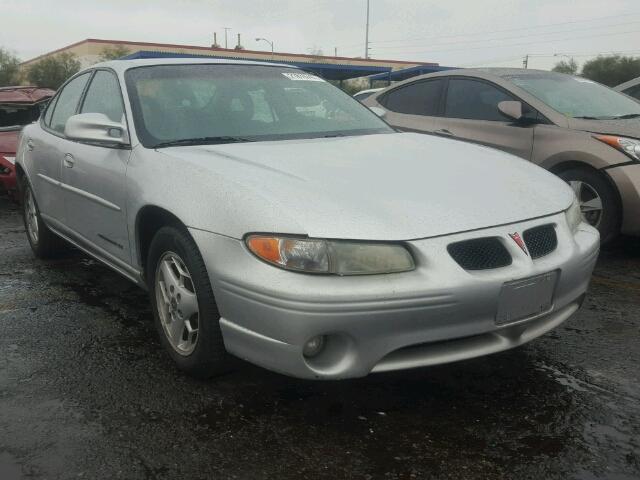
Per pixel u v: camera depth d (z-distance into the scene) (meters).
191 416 2.65
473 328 2.49
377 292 2.35
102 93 3.99
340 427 2.56
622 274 4.68
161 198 2.94
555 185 3.16
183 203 2.81
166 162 3.08
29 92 8.97
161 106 3.55
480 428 2.55
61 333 3.57
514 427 2.56
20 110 8.47
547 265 2.66
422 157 3.23
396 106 6.82
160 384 2.93
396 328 2.40
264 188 2.63
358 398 2.79
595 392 2.85
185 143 3.35
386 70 32.69
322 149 3.28
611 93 6.18
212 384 2.92
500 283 2.48
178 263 2.95
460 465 2.31
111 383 2.95
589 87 6.17
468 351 2.55
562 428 2.55
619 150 4.96
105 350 3.33
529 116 5.61
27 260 5.16
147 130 3.40
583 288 2.93
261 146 3.30
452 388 2.88
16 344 3.42
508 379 2.96
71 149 4.02
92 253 4.01
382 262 2.40
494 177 3.01
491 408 2.71
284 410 2.69
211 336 2.75
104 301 4.11
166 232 2.94
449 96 6.34
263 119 3.71
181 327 2.98
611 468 2.29
